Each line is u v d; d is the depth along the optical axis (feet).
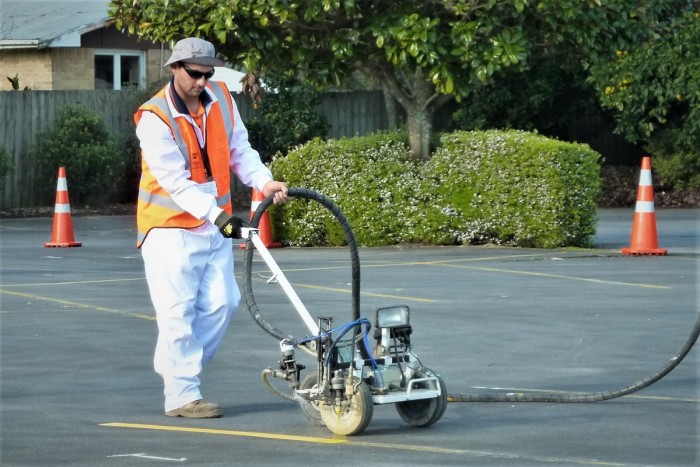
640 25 98.02
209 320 42.11
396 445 36.14
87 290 73.46
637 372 47.85
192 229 41.22
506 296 69.05
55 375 47.96
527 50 93.20
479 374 47.57
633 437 37.01
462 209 97.55
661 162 151.74
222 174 41.83
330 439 37.17
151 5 91.97
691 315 62.03
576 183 94.94
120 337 56.95
